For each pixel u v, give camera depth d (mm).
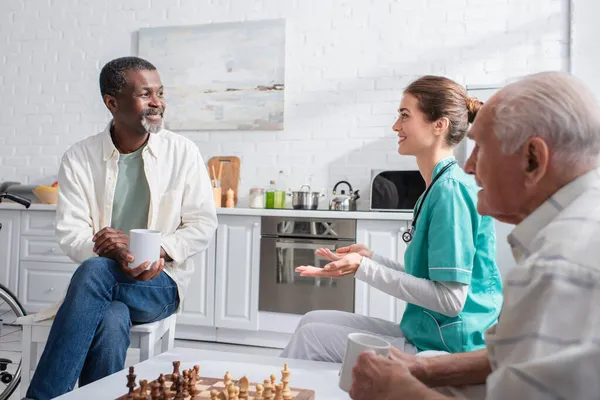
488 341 734
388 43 3812
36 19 4457
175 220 1921
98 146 1951
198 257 3512
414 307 1455
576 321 566
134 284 1661
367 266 1366
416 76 3760
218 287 3477
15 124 4480
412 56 3770
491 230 1451
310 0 3945
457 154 3260
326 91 3918
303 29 3961
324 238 3324
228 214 3475
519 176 706
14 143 4480
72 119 4395
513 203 730
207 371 1229
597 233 599
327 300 3307
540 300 594
